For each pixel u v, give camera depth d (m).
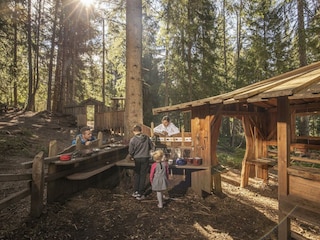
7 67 13.34
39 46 17.91
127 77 6.10
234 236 3.47
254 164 6.38
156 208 4.34
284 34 12.12
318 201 2.86
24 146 8.11
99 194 4.85
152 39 15.99
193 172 5.51
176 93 15.30
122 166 5.91
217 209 4.51
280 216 3.30
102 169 4.90
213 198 5.10
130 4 6.00
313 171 2.94
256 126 6.55
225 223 3.91
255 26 14.52
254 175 6.99
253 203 4.98
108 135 13.87
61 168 4.19
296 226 4.00
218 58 15.17
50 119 14.49
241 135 19.39
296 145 6.71
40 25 17.53
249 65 14.59
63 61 17.73
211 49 14.33
